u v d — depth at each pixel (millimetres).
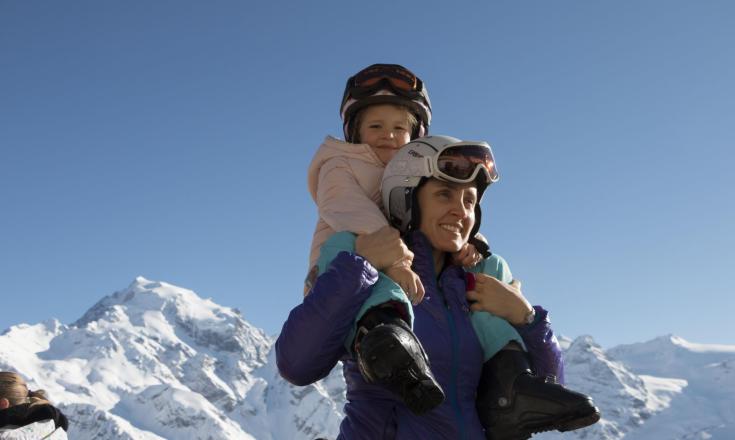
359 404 1758
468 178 1880
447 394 1766
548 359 1929
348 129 2275
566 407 1747
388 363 1562
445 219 1910
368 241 1770
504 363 1839
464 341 1814
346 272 1659
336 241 1851
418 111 2215
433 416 1729
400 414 1724
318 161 2178
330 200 2023
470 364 1810
